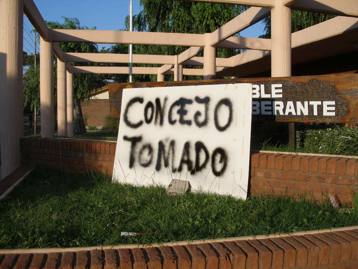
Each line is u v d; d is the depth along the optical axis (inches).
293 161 214.1
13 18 334.3
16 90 335.9
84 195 228.1
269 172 219.8
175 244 149.3
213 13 839.1
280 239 153.7
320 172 208.4
